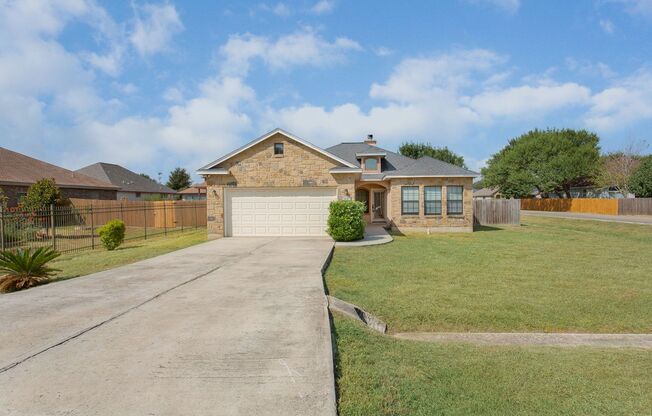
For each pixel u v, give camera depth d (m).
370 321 6.12
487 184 49.69
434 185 20.61
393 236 18.19
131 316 5.38
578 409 3.57
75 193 28.09
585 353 5.00
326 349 4.20
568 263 11.16
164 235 19.83
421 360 4.52
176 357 3.97
